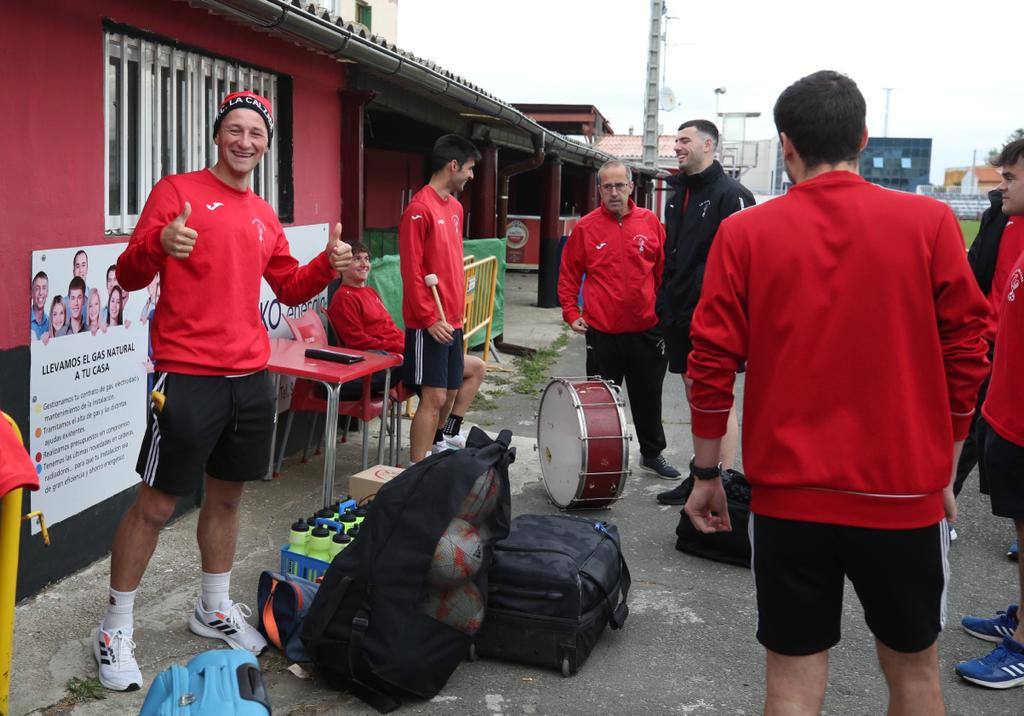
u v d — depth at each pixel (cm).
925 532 241
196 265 345
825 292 240
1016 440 362
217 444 366
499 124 1170
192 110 532
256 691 223
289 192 635
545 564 375
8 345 389
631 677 376
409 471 361
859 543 239
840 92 246
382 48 636
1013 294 357
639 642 407
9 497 255
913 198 244
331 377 501
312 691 352
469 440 380
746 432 254
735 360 256
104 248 446
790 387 244
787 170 261
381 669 336
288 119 626
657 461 648
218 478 372
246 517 531
